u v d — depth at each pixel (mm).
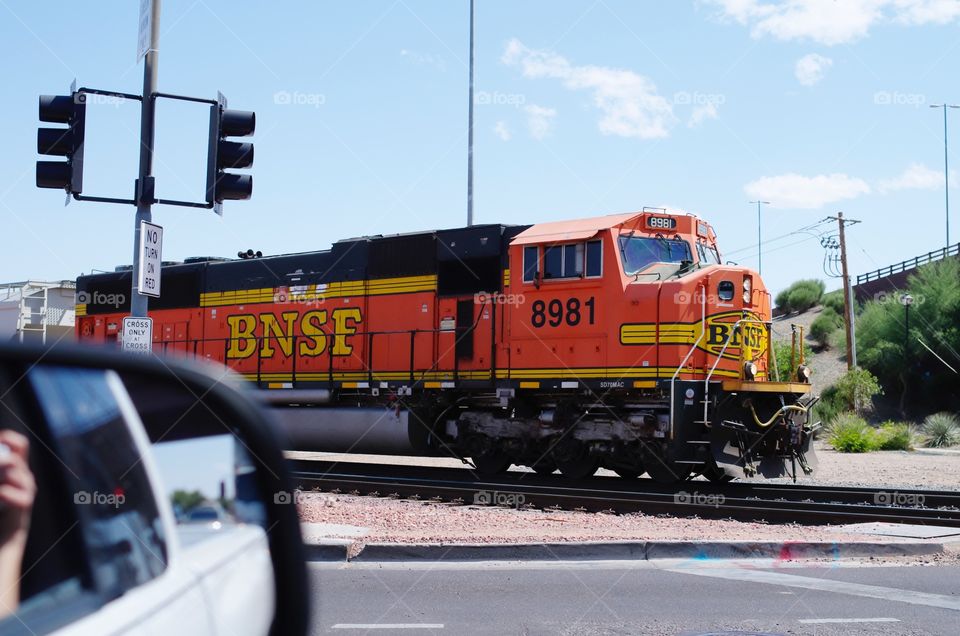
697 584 8125
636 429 15648
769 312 16672
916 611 7090
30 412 1896
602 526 11148
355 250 19125
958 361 44375
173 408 2285
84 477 2002
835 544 9625
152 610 2082
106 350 2145
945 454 27953
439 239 17844
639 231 16062
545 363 16203
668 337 15109
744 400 15141
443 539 9586
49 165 11258
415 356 17891
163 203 11586
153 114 11578
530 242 16406
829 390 44750
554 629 6520
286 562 2582
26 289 30375
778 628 6551
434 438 18203
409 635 6324
